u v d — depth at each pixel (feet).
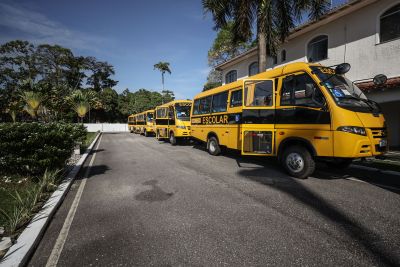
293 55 51.13
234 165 28.17
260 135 24.08
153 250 10.43
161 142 62.39
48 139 20.54
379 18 36.86
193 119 41.27
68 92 87.66
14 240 11.05
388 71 35.78
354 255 9.72
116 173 25.53
